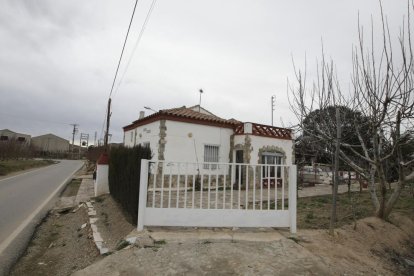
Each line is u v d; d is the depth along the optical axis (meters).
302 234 6.32
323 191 15.74
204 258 4.80
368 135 8.50
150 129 16.61
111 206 10.00
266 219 6.35
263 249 5.30
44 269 5.53
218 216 6.21
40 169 35.50
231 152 17.72
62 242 7.19
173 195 11.78
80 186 18.92
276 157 18.31
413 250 7.54
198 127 16.50
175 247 5.17
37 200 12.70
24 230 7.93
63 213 10.66
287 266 4.75
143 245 5.28
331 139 7.50
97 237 6.71
